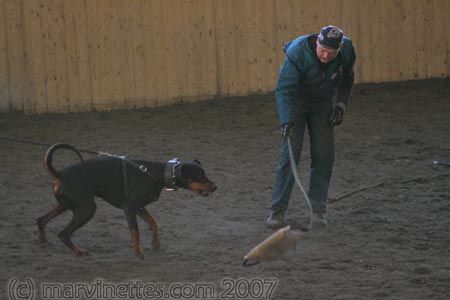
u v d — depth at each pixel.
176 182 9.66
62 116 20.28
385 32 22.59
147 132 18.48
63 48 20.62
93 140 17.70
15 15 20.31
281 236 7.75
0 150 16.77
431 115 19.66
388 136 17.64
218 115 20.03
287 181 10.96
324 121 11.00
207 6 21.42
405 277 8.78
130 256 9.72
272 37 21.92
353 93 21.81
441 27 22.88
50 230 10.89
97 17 20.75
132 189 9.57
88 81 20.86
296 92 10.80
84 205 9.58
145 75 21.19
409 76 22.88
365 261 9.41
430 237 10.50
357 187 13.36
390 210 11.92
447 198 12.59
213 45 21.58
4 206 12.27
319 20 22.17
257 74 21.95
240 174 14.44
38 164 15.45
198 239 10.48
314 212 11.04
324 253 9.76
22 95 20.55
